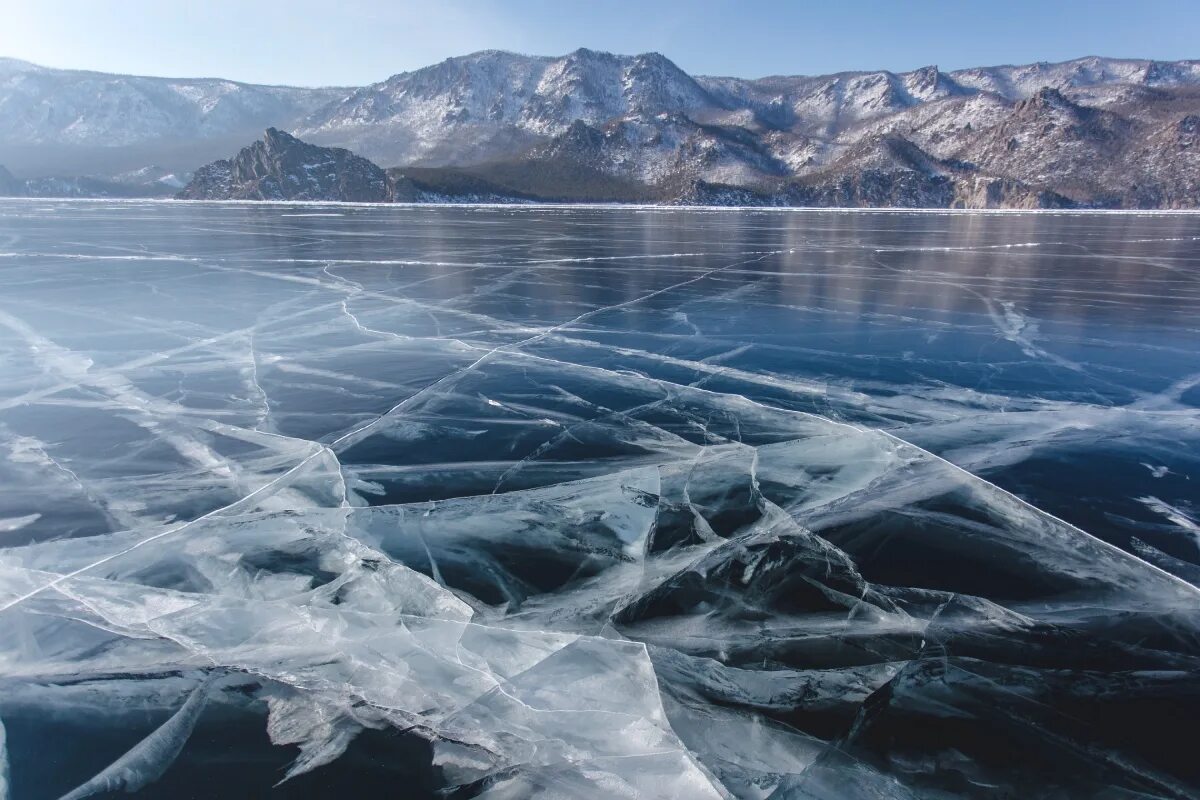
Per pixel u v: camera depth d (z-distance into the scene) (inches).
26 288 594.2
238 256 860.0
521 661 141.6
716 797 108.9
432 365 367.6
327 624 153.8
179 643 147.6
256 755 117.7
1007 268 761.6
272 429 276.1
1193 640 143.9
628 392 318.3
